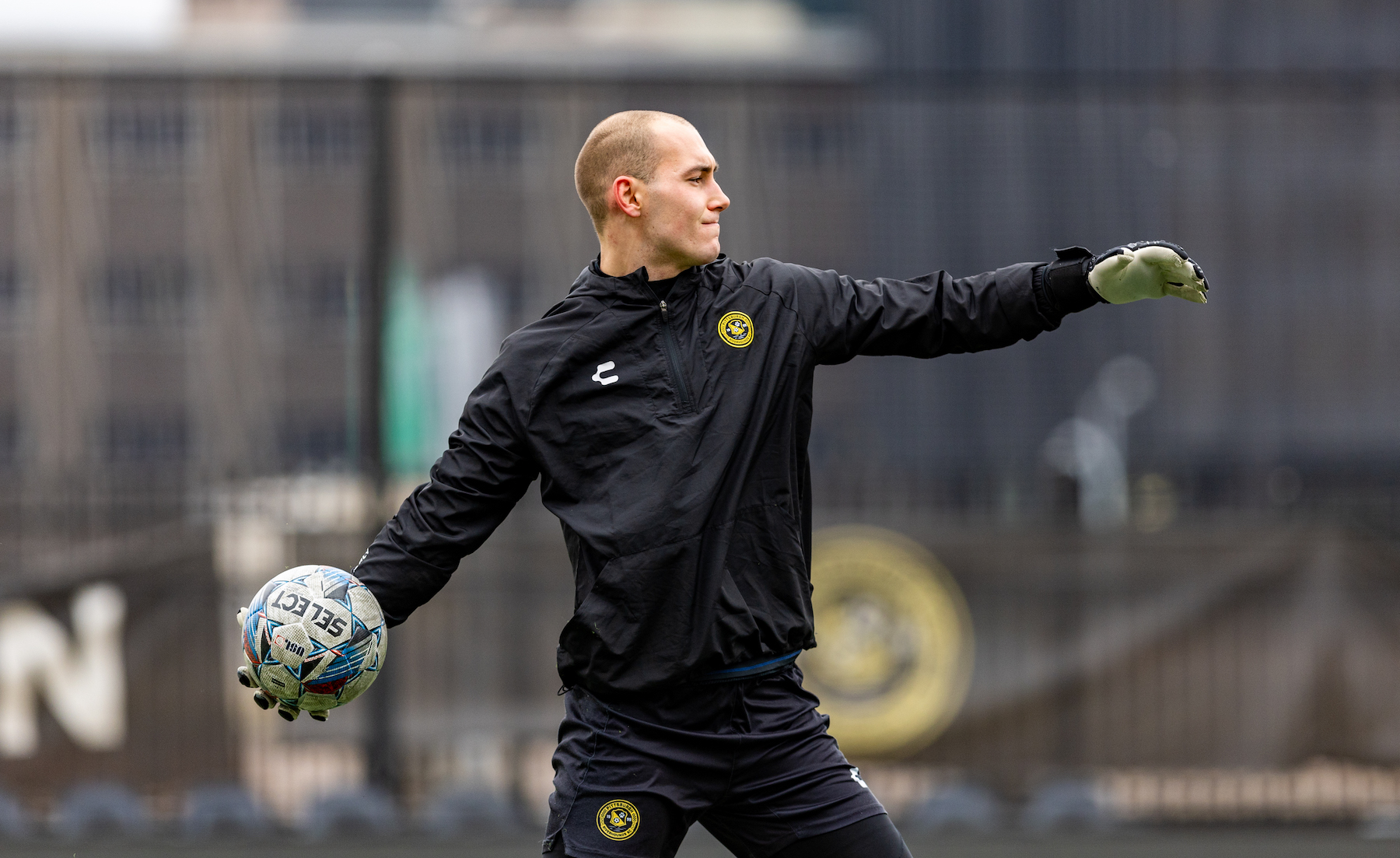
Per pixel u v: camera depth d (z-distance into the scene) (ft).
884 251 102.06
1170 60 177.58
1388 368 104.47
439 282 100.42
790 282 36.32
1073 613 94.63
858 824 36.24
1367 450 103.91
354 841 92.89
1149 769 93.97
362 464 94.32
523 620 95.55
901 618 94.58
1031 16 175.52
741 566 35.50
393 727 94.68
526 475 36.60
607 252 36.78
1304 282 104.83
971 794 93.81
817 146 101.91
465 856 89.97
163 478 94.27
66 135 102.47
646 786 35.70
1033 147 103.19
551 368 35.58
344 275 108.47
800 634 36.32
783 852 36.52
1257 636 94.27
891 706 94.12
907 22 175.32
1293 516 96.89
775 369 35.65
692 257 35.73
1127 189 103.40
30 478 93.86
